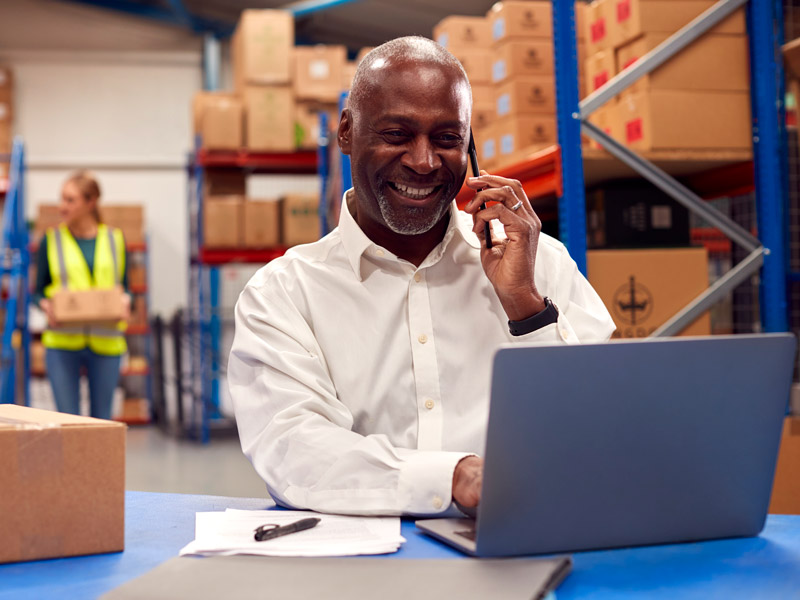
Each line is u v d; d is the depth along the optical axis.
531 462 0.82
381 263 1.29
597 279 2.36
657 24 2.34
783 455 2.07
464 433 1.23
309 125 5.54
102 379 4.50
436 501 1.00
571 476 0.84
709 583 0.79
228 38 8.42
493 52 3.11
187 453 5.32
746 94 2.41
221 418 6.93
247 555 0.87
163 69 8.27
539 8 2.96
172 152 8.23
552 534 0.86
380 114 1.17
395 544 0.90
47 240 4.60
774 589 0.77
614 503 0.87
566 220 2.24
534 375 0.80
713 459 0.89
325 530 0.96
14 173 5.56
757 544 0.92
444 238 1.30
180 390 6.64
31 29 8.04
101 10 8.13
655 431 0.86
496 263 1.23
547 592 0.76
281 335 1.22
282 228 5.60
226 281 7.45
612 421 0.84
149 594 0.75
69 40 8.10
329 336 1.26
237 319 1.27
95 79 8.14
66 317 4.37
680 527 0.91
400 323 1.27
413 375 1.26
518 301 1.20
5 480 0.88
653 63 2.31
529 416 0.81
